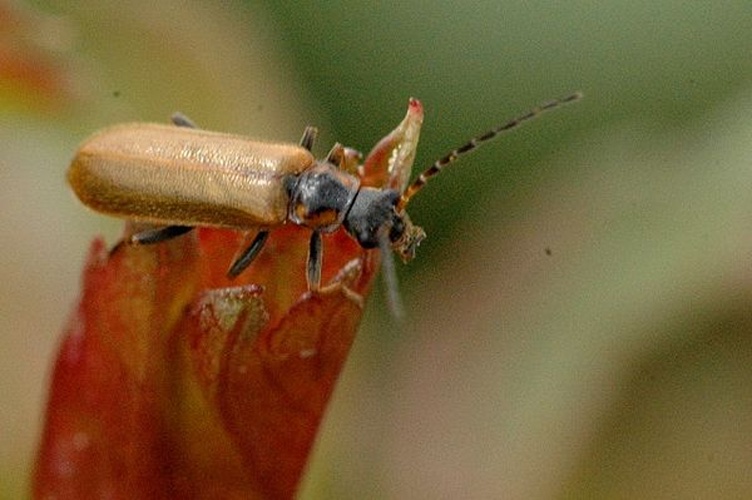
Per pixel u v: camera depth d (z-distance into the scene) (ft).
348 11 0.41
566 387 0.36
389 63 0.41
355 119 0.41
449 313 0.38
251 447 0.33
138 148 0.35
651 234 0.36
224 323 0.33
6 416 0.36
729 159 0.37
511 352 0.37
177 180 0.35
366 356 0.38
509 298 0.37
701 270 0.36
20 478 0.36
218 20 0.38
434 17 0.41
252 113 0.38
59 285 0.37
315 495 0.37
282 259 0.33
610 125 0.41
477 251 0.38
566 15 0.41
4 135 0.37
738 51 0.40
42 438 0.33
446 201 0.40
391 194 0.35
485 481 0.37
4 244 0.37
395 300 0.35
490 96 0.41
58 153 0.37
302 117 0.38
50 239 0.37
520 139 0.41
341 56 0.41
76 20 0.37
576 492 0.36
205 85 0.38
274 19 0.41
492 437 0.37
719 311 0.36
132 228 0.33
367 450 0.37
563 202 0.37
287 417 0.33
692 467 0.36
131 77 0.37
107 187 0.35
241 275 0.33
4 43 0.37
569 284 0.37
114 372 0.33
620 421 0.36
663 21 0.40
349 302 0.33
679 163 0.37
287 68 0.38
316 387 0.33
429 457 0.37
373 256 0.33
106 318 0.33
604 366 0.36
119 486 0.33
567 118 0.41
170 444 0.33
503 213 0.38
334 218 0.35
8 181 0.37
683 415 0.36
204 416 0.33
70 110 0.37
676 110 0.40
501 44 0.41
